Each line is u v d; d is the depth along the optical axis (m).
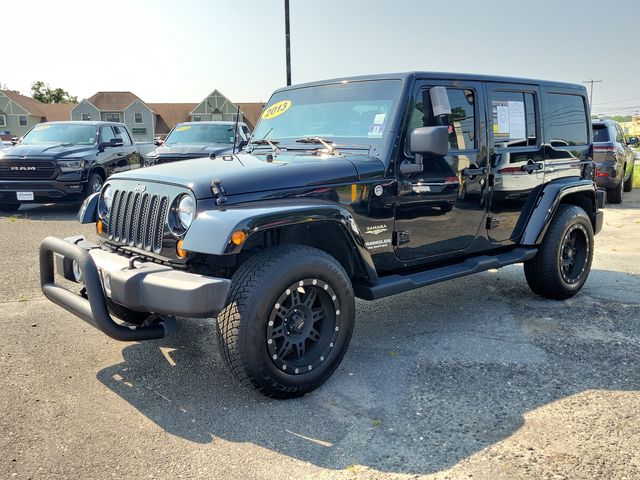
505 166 4.69
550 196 4.97
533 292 5.43
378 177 3.78
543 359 3.89
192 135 12.55
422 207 4.08
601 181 11.52
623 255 7.24
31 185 10.21
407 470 2.62
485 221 4.61
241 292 3.06
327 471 2.62
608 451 2.76
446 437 2.90
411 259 4.13
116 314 3.97
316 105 4.36
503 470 2.61
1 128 71.19
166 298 2.96
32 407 3.20
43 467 2.63
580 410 3.17
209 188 3.21
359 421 3.07
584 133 5.70
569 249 5.23
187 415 3.13
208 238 2.96
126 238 3.65
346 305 3.41
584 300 5.28
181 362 3.84
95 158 11.02
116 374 3.65
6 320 4.61
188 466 2.66
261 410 3.19
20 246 7.50
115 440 2.87
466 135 4.37
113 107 68.88
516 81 4.79
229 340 3.05
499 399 3.31
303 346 3.32
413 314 4.91
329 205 3.37
